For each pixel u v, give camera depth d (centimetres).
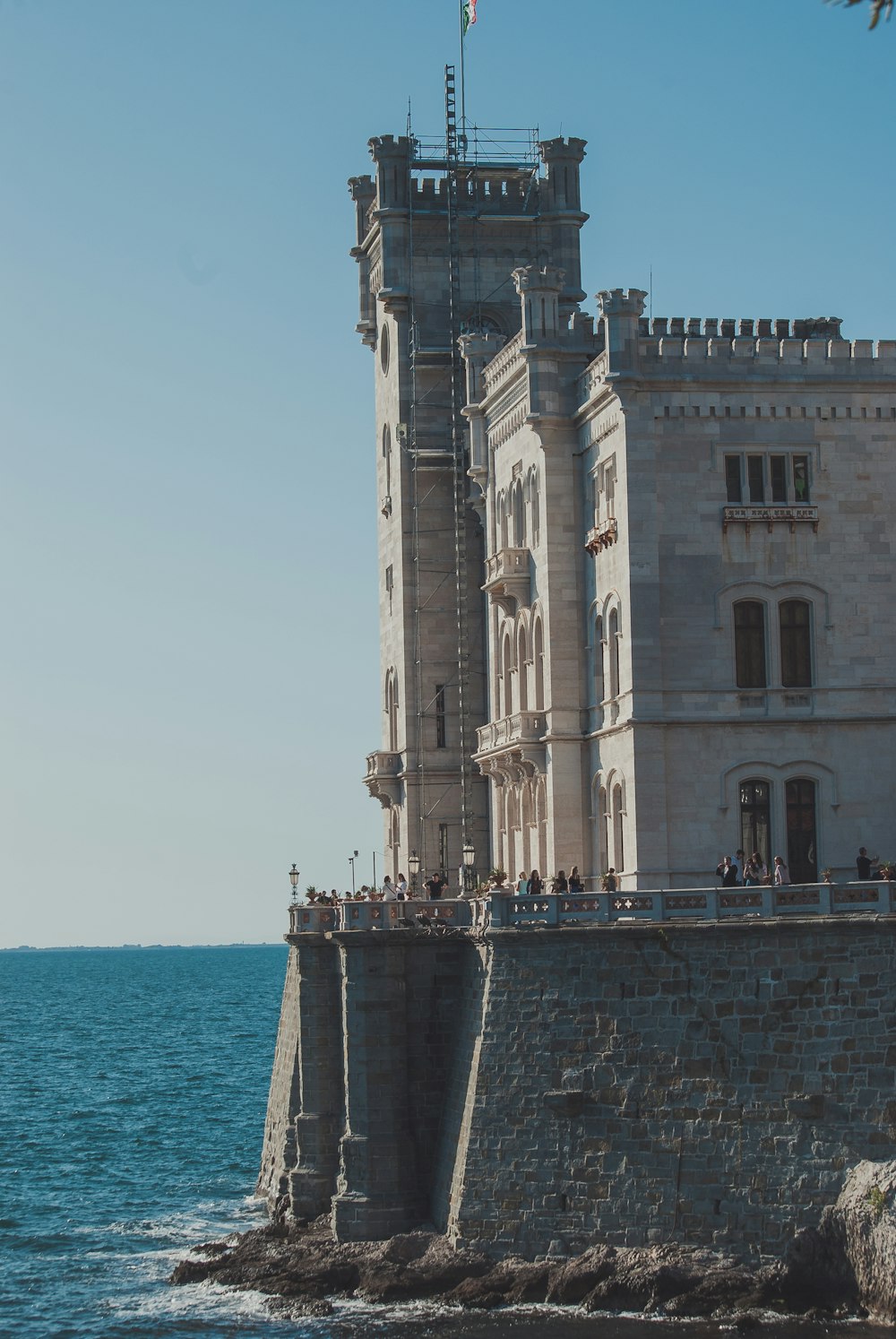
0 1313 7494
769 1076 6700
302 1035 8262
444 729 11194
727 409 8375
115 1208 9731
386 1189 7656
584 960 7056
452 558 11262
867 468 8456
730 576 8338
